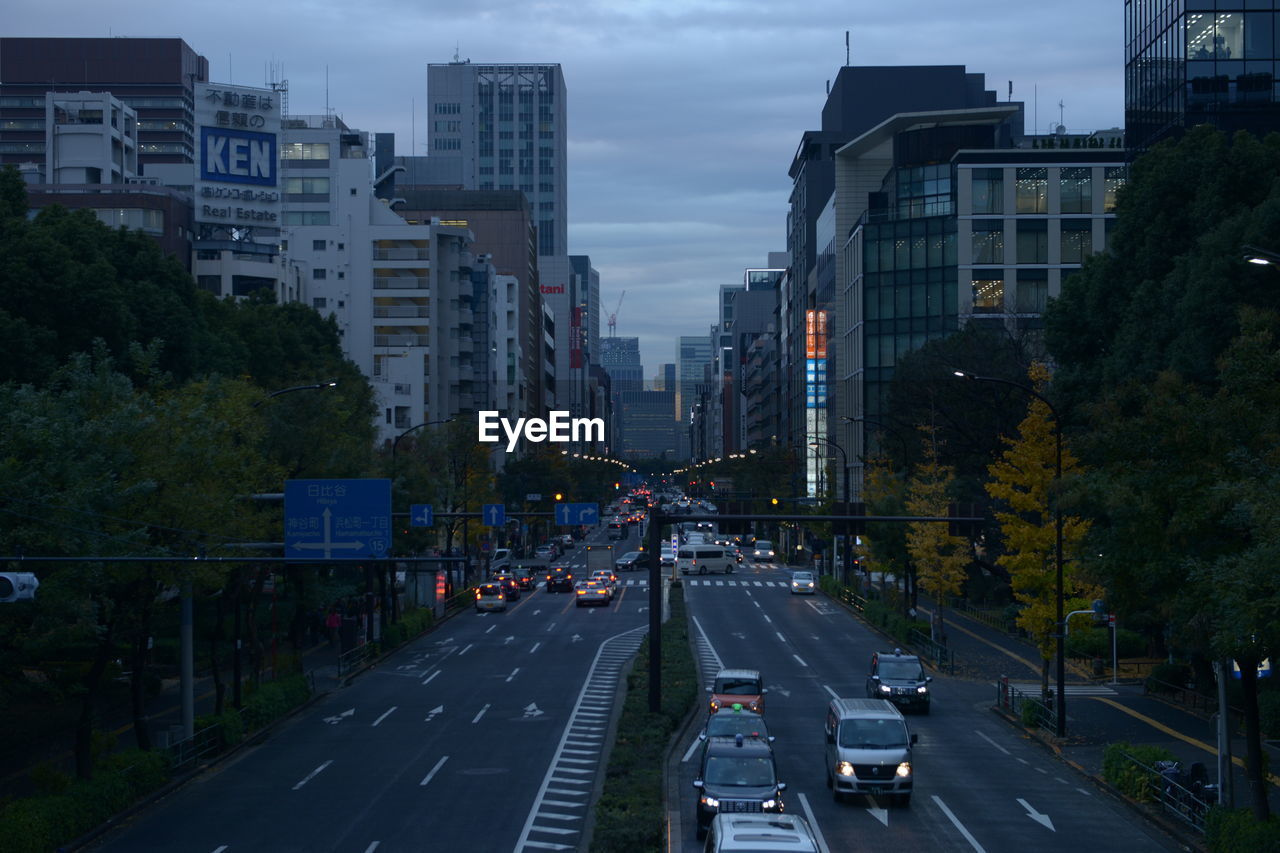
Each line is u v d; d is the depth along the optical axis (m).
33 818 24.33
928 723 40.66
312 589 54.38
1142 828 26.91
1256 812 23.50
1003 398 68.31
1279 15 61.78
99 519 27.88
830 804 28.86
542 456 133.75
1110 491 25.08
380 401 100.38
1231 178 43.28
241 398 37.19
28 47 195.00
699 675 50.81
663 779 31.66
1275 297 36.47
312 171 128.00
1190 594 23.67
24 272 44.34
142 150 196.38
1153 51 65.62
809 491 127.50
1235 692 39.94
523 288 168.75
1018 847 25.09
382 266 121.88
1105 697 44.94
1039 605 40.69
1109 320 47.44
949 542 56.44
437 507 76.19
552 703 44.12
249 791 31.00
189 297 57.25
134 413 29.20
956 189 101.50
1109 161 100.00
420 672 53.00
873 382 104.06
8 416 27.08
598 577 86.06
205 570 31.97
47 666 35.00
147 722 39.47
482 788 30.80
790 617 73.31
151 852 25.25
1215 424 24.12
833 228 123.75
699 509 195.62
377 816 27.98
